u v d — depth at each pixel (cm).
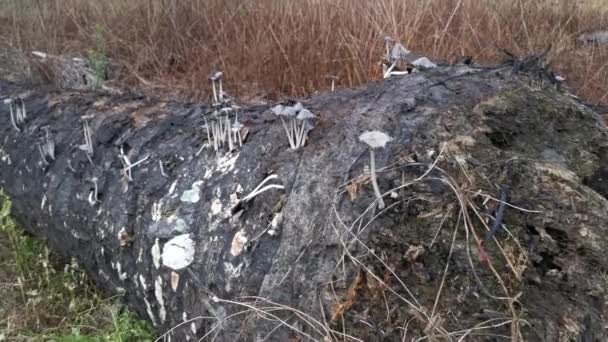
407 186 139
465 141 150
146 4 529
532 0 463
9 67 453
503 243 132
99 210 223
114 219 214
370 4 415
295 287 141
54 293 240
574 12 469
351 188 143
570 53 387
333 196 146
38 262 255
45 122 277
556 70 362
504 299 126
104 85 440
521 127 161
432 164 142
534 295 128
